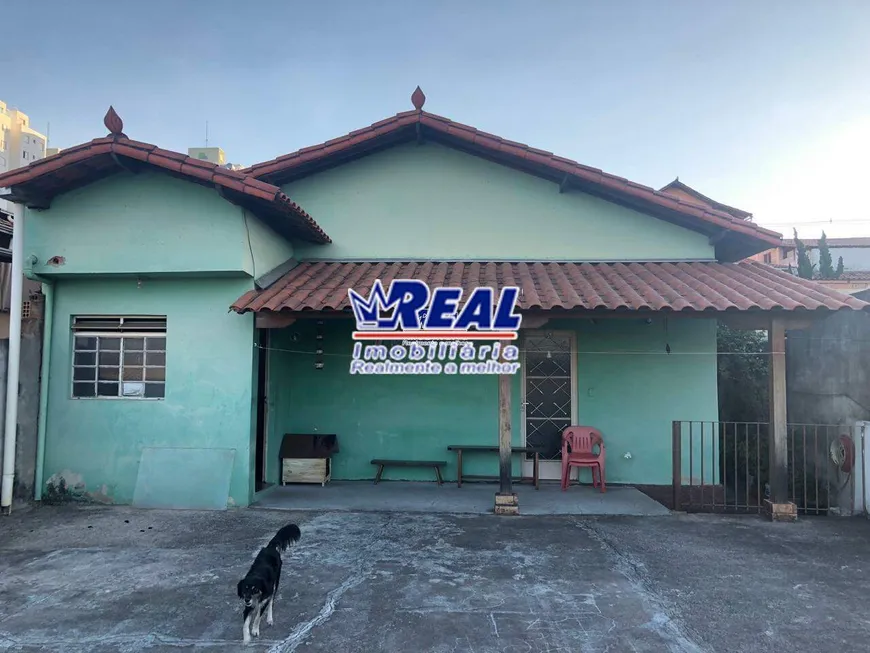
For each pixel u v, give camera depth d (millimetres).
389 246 9258
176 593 4617
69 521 6645
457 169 9297
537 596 4566
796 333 9078
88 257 7328
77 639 3859
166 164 6793
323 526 6473
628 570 5148
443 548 5727
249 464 7363
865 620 4207
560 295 7242
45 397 7566
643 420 8781
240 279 7512
